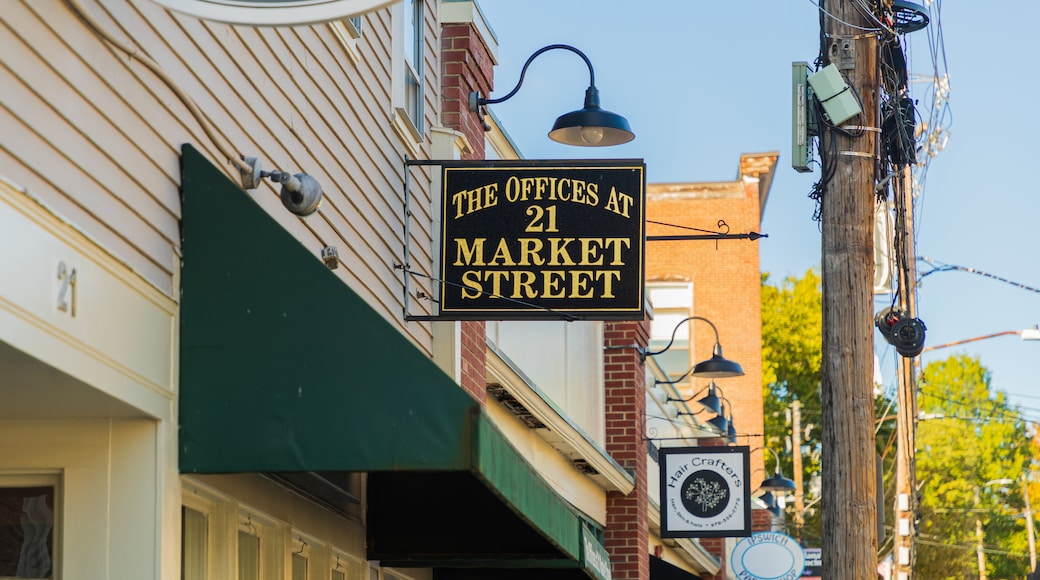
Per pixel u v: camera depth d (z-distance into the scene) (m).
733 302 55.12
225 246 9.02
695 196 55.84
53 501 8.88
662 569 29.31
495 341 20.05
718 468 24.72
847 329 15.10
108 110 8.20
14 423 8.77
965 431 78.69
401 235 14.60
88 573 8.62
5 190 7.02
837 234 15.29
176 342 8.90
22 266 7.18
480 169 13.27
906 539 30.80
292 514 11.59
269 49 10.94
